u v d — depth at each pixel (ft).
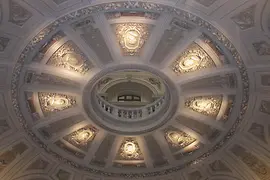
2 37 50.44
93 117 62.95
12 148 64.90
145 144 66.74
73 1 47.03
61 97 59.36
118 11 48.57
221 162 68.03
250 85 56.34
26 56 52.70
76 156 68.33
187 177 71.05
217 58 53.72
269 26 48.44
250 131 62.28
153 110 66.08
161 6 47.96
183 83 57.82
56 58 54.03
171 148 67.05
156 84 90.79
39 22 49.16
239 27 49.57
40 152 66.80
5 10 47.01
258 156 64.90
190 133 64.39
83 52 53.78
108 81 90.74
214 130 63.26
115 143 66.64
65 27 50.19
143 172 70.54
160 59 55.21
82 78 57.31
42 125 62.49
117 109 66.80
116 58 55.36
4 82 55.62
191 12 48.49
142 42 52.90
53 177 71.31
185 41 52.31
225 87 57.31
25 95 58.03
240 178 68.80
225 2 46.80
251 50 52.11
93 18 49.34
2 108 59.06
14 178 68.69
